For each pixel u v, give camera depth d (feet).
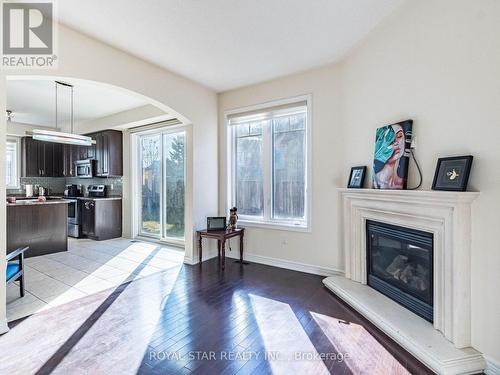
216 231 12.91
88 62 8.76
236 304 8.86
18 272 9.10
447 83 6.55
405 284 8.05
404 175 7.65
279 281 10.86
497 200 5.53
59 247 15.55
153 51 9.86
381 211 8.62
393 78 8.23
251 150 13.71
